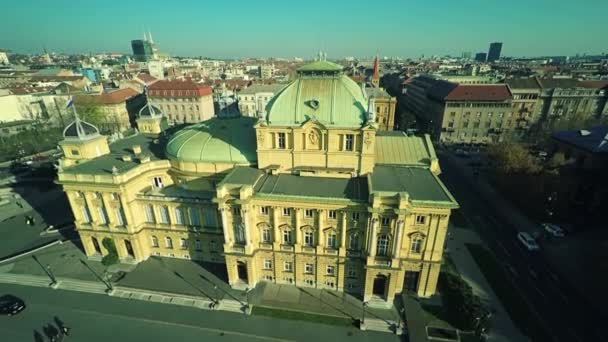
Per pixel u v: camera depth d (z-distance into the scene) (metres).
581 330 50.53
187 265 67.44
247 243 56.62
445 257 67.44
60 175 63.12
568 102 140.88
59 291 61.41
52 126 161.88
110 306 57.72
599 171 80.38
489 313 53.28
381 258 53.59
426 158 62.47
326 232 55.41
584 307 54.84
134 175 64.50
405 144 65.44
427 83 183.00
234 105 75.69
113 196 63.62
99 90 178.75
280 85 196.12
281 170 60.72
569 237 74.31
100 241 68.19
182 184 69.06
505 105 140.25
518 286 59.44
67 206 95.19
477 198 94.44
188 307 57.22
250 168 62.12
